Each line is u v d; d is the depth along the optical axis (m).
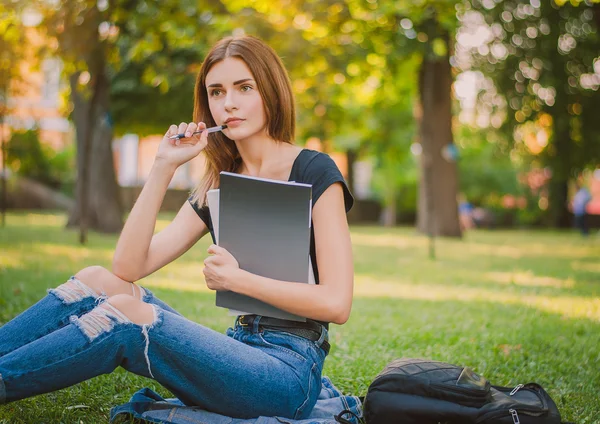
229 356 2.22
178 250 2.58
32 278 6.86
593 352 4.38
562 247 15.27
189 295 6.40
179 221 2.61
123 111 16.16
